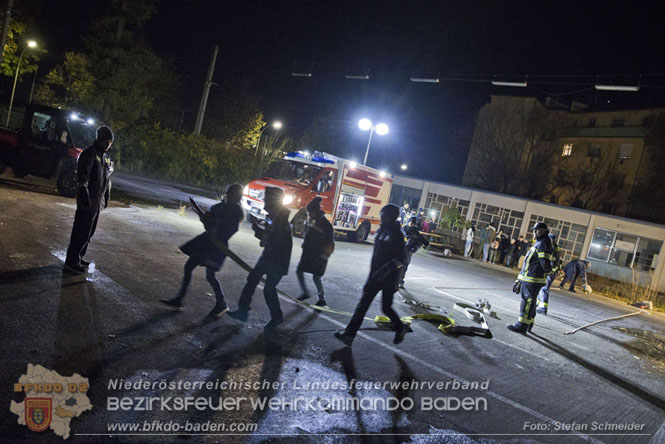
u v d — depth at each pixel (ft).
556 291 55.21
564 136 135.74
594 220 92.84
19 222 25.16
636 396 19.11
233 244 34.91
